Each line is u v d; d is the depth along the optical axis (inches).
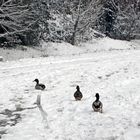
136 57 1237.1
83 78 829.8
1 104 617.6
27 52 1515.7
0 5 1499.8
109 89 691.4
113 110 531.2
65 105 584.1
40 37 1768.0
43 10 1691.7
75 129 456.4
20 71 921.5
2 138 449.1
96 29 2388.0
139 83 737.6
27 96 669.3
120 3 2559.1
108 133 426.0
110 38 2330.2
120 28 2524.6
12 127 491.2
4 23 1456.7
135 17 2497.5
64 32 1962.4
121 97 609.9
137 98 594.6
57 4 1959.9
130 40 2527.1
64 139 424.8
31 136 447.2
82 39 2052.2
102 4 2178.9
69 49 1772.9
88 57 1236.5
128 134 413.4
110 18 2559.1
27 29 1497.3
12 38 1529.3
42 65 1024.2
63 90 710.5
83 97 638.5
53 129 465.7
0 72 911.0
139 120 469.4
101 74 876.0
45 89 727.1
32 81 801.6
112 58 1204.5
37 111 565.6
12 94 684.7
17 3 1502.2
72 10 1982.0
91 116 506.9
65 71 922.1
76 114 526.6
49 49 1683.1
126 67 976.9
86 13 1994.3
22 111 571.8
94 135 425.4
